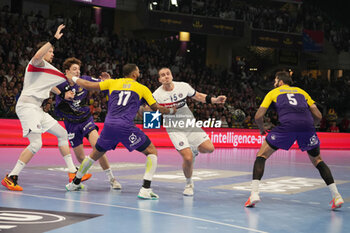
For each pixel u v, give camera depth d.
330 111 24.17
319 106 29.48
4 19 21.42
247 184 7.45
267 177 8.55
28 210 4.71
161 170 9.20
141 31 28.17
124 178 7.73
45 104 14.94
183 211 4.98
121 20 28.12
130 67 5.93
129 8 26.78
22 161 6.09
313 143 5.52
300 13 30.98
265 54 31.88
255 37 28.48
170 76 6.29
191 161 6.03
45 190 6.12
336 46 31.64
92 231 3.92
